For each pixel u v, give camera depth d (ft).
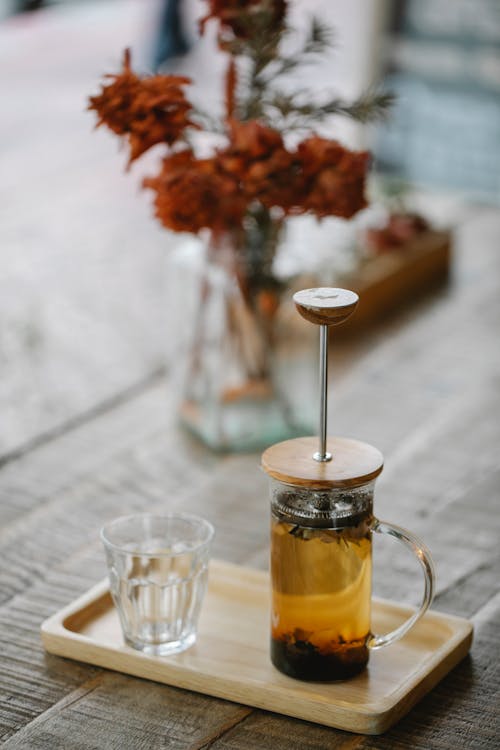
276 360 5.69
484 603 4.75
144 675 4.38
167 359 6.59
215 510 5.32
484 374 6.44
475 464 5.64
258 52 5.34
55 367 6.48
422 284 7.60
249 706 4.28
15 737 4.17
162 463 5.67
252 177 5.09
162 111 5.04
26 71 16.79
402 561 4.98
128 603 4.38
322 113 5.46
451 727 4.22
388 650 4.46
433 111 12.42
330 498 4.18
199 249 5.81
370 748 4.13
